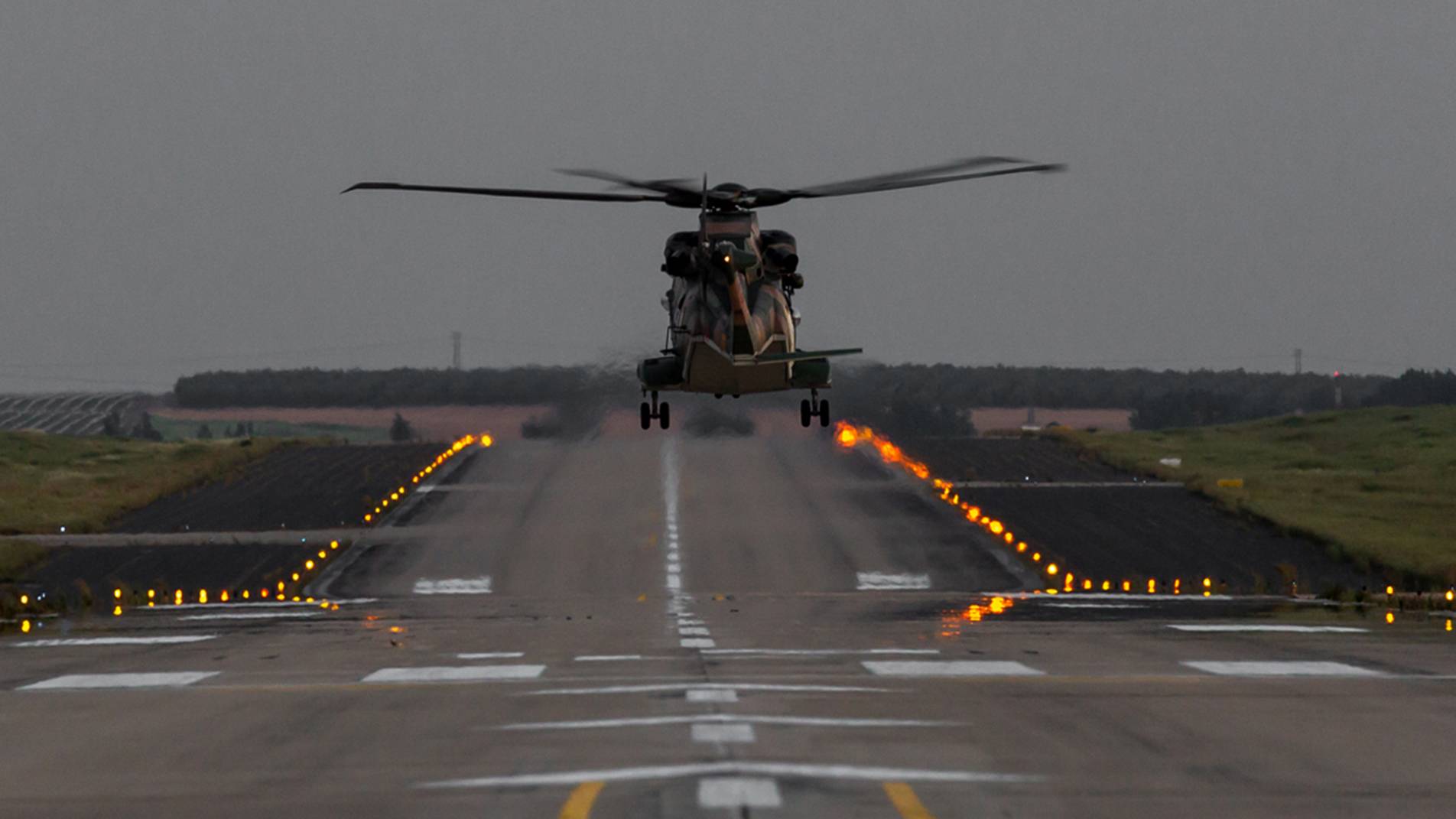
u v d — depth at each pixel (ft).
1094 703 135.33
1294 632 226.99
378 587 399.44
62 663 186.39
